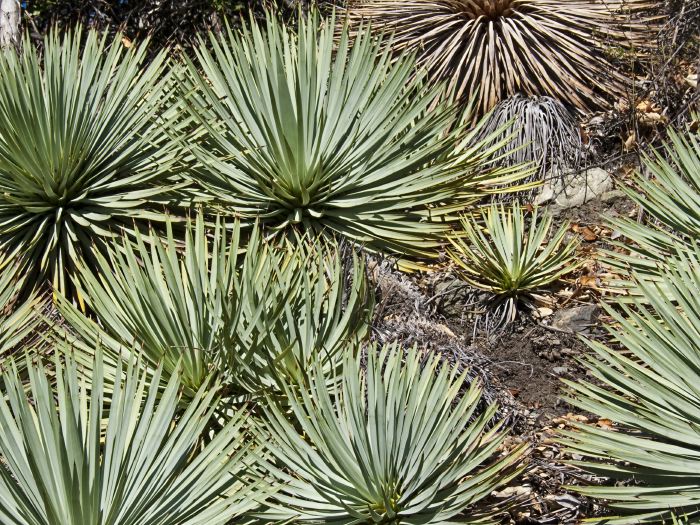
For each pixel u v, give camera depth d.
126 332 4.42
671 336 3.96
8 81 5.11
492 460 4.20
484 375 4.63
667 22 6.88
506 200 6.19
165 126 5.40
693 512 3.56
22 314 4.66
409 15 7.51
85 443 3.56
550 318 5.18
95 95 5.61
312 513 3.66
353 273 4.89
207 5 8.02
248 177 5.53
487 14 7.16
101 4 8.08
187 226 4.61
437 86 5.80
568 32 7.15
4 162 4.99
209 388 4.25
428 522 3.58
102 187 5.33
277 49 5.19
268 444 3.77
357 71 5.67
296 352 4.32
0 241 5.23
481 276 5.35
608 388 4.72
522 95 6.71
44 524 3.41
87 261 5.25
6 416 3.72
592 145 6.54
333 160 5.45
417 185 5.48
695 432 3.72
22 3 7.96
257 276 4.55
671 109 6.72
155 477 3.66
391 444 3.67
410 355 4.05
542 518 4.01
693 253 4.67
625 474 3.75
